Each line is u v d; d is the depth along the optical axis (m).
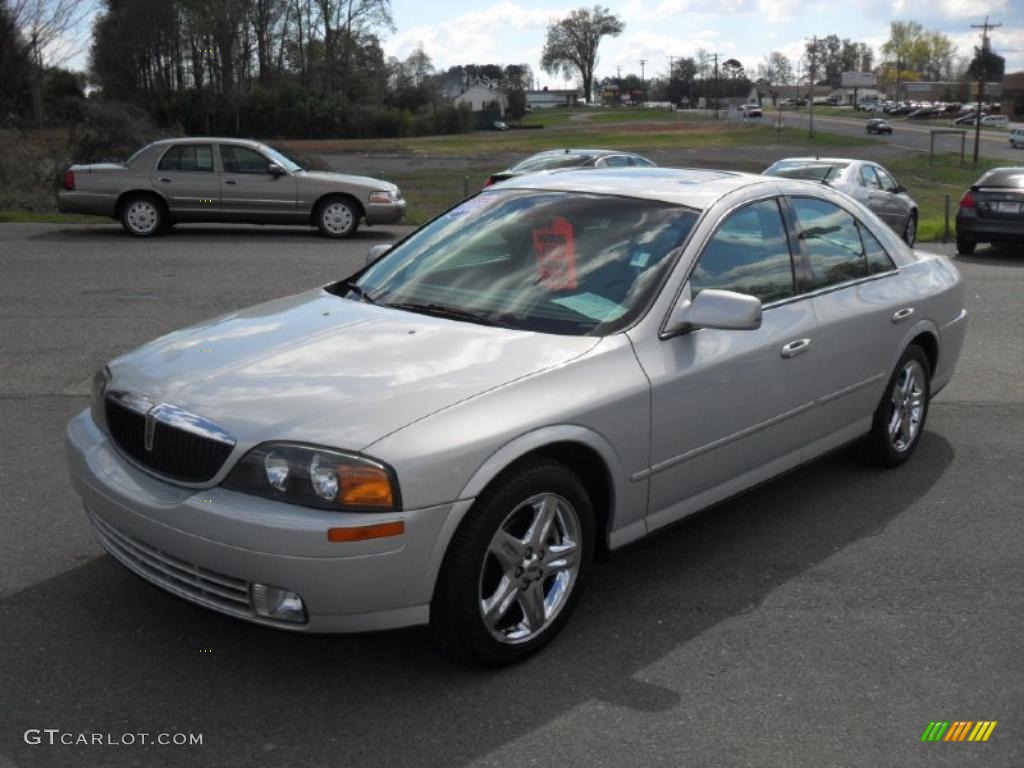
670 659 3.48
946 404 6.97
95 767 2.81
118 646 3.46
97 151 25.03
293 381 3.29
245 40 87.75
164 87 87.19
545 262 4.09
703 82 195.00
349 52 96.62
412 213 23.44
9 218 19.09
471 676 3.33
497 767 2.86
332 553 2.93
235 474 3.04
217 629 3.59
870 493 5.18
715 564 4.29
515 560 3.31
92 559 4.13
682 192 4.36
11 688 3.19
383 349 3.52
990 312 10.62
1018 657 3.55
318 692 3.22
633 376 3.62
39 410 6.28
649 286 3.88
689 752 2.95
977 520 4.84
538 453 3.38
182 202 16.30
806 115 143.62
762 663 3.47
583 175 4.80
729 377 4.01
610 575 4.16
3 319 9.02
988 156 66.31
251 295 10.49
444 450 3.05
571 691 3.26
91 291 10.57
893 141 82.75
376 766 2.85
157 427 3.23
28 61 28.06
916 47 187.50
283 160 16.92
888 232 5.47
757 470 4.38
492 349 3.51
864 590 4.06
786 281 4.49
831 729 3.09
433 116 100.25
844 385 4.80
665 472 3.83
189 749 2.91
